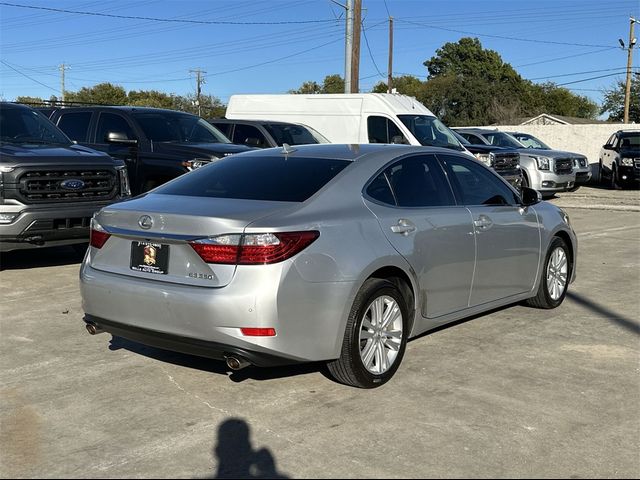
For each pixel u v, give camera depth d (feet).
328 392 15.92
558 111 278.05
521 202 21.61
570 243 24.13
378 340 16.16
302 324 14.53
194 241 14.53
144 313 15.07
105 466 12.51
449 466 12.47
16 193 26.07
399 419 14.46
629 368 17.63
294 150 18.65
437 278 17.88
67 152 28.22
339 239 15.29
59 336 20.07
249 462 12.64
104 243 16.21
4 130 29.89
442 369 17.46
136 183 36.35
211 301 14.08
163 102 231.30
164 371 17.30
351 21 78.28
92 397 15.67
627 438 13.65
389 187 17.43
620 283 27.68
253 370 17.35
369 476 12.11
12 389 16.14
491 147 56.75
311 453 12.97
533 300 22.98
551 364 17.90
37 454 12.98
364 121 51.80
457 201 19.16
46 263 30.45
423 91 201.87
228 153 34.55
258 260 14.10
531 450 13.11
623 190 75.20
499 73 277.44
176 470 12.37
